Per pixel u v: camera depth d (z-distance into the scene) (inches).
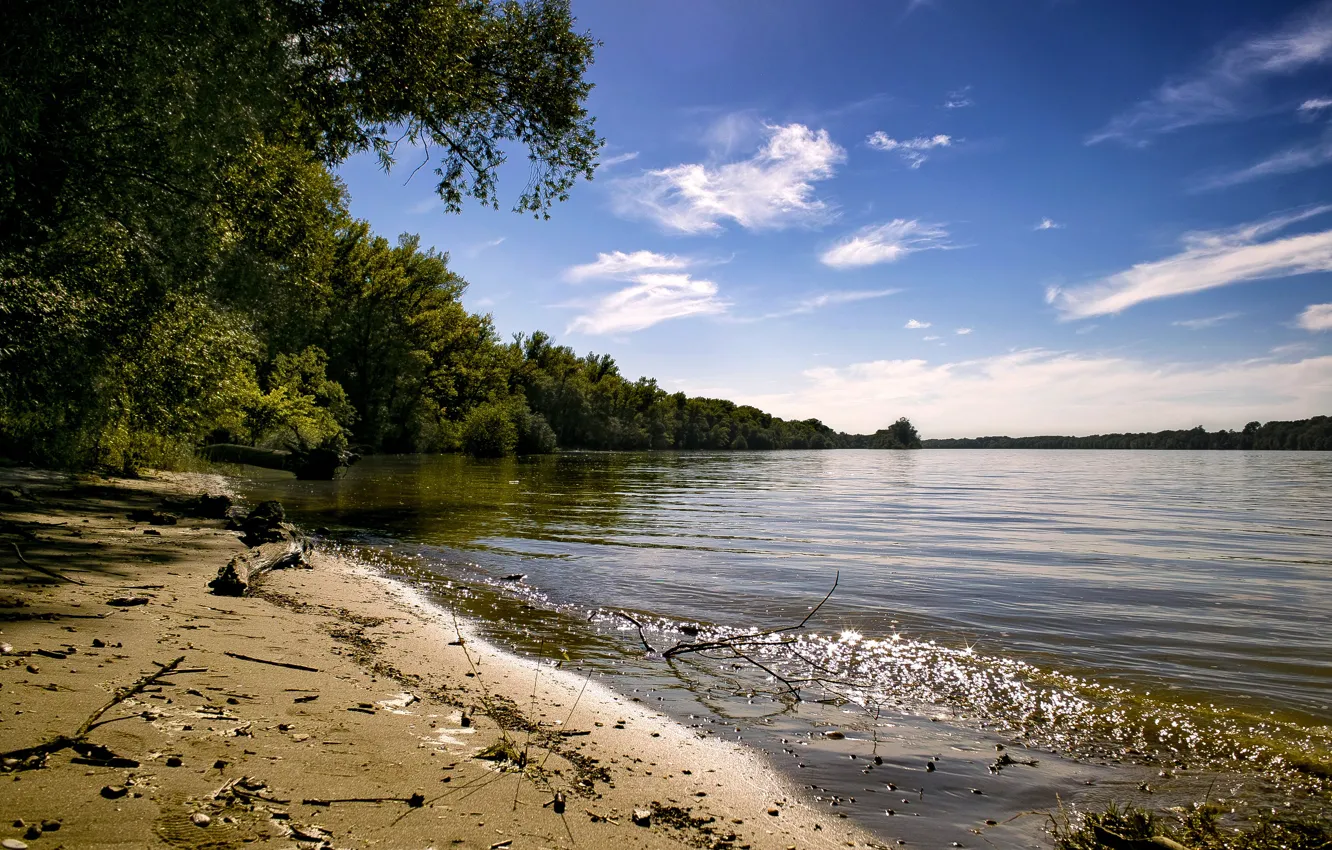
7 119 269.6
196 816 101.7
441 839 105.9
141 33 294.4
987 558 501.7
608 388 4261.8
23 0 259.8
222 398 567.5
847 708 195.9
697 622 290.7
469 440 2330.2
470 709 173.5
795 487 1370.6
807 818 131.2
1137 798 144.8
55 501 467.8
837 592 358.0
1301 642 275.0
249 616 240.1
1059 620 307.6
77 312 350.9
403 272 2134.6
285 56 361.7
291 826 103.6
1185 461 4045.3
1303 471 2613.2
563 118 472.7
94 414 427.5
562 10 461.1
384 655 214.1
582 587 356.2
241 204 420.2
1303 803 142.6
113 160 321.4
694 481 1467.8
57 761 112.5
